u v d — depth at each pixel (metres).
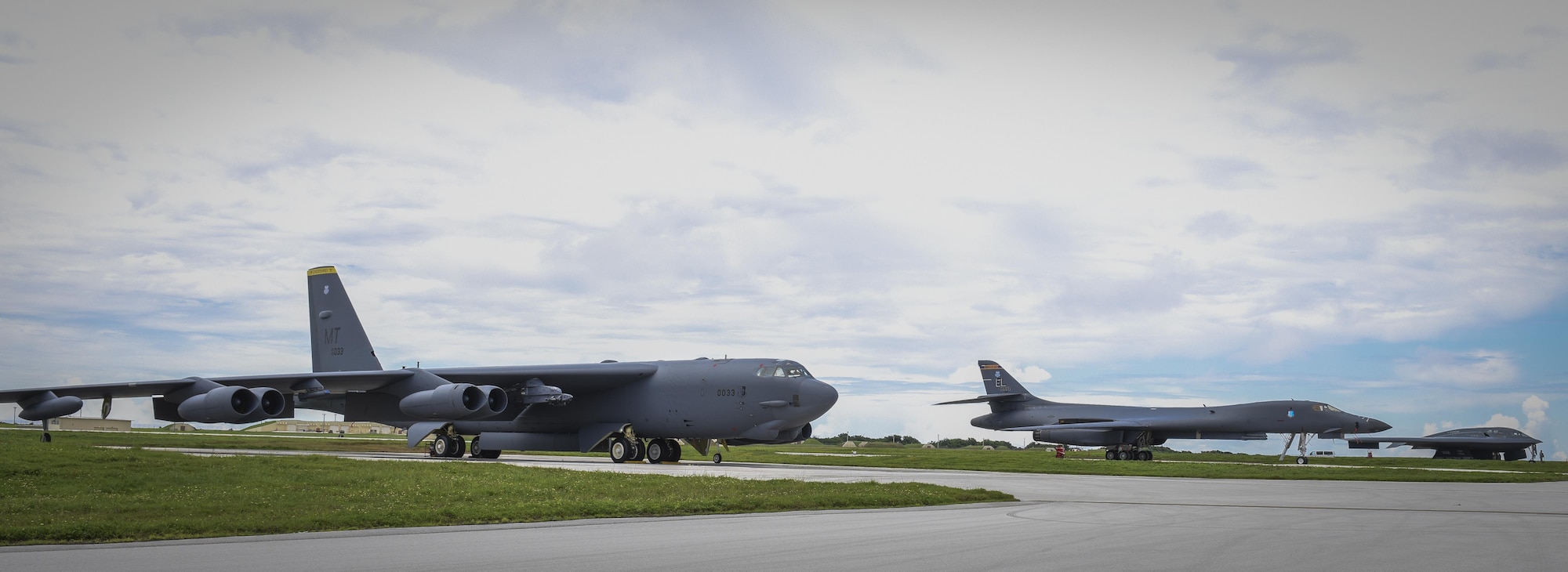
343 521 12.20
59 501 14.17
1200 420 55.59
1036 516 14.52
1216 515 14.84
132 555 9.44
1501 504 18.11
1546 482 30.36
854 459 45.28
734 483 19.84
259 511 13.55
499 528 12.27
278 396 31.53
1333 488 24.14
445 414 32.28
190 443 46.66
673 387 34.09
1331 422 52.88
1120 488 22.78
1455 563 9.21
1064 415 61.72
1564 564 9.16
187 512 13.21
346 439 66.56
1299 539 11.16
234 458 23.00
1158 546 10.38
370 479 18.86
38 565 8.67
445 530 12.03
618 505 14.60
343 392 36.62
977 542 10.72
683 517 14.05
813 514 14.74
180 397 31.88
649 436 35.75
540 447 36.78
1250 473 32.84
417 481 18.61
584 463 33.22
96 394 31.19
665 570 8.51
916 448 93.75
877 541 10.86
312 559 9.16
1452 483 28.17
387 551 9.80
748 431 33.03
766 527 12.58
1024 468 36.72
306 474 19.48
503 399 32.88
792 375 32.56
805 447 87.50
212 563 8.80
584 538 11.16
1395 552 9.95
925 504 17.08
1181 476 31.62
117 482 17.08
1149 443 59.53
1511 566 9.02
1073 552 9.83
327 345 39.09
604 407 35.44
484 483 18.62
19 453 20.44
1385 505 17.42
